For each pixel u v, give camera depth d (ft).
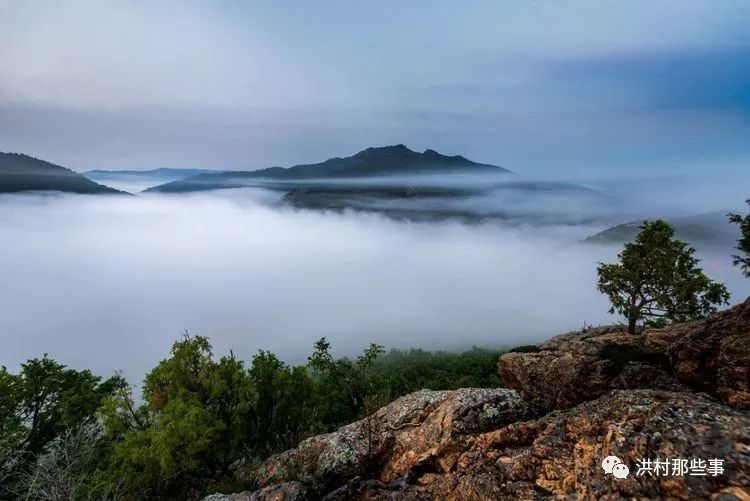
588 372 52.80
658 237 67.36
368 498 48.24
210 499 54.70
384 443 56.65
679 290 63.87
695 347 44.93
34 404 105.29
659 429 32.14
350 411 107.86
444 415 55.88
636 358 51.57
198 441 63.93
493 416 53.98
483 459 43.80
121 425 73.82
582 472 34.58
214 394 73.56
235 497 53.98
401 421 60.59
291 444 74.59
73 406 101.14
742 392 37.37
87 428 75.36
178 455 63.62
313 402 89.20
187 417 65.36
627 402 37.29
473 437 49.96
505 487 38.68
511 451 42.55
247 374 84.84
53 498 54.54
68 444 65.72
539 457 38.86
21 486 74.18
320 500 51.72
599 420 37.42
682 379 45.21
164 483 68.23
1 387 96.89
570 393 53.62
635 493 29.60
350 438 60.34
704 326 47.88
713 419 31.30
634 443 32.35
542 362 60.70
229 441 73.77
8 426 93.09
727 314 47.85
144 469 63.52
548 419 44.06
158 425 67.72
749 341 39.68
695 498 26.81
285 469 60.34
